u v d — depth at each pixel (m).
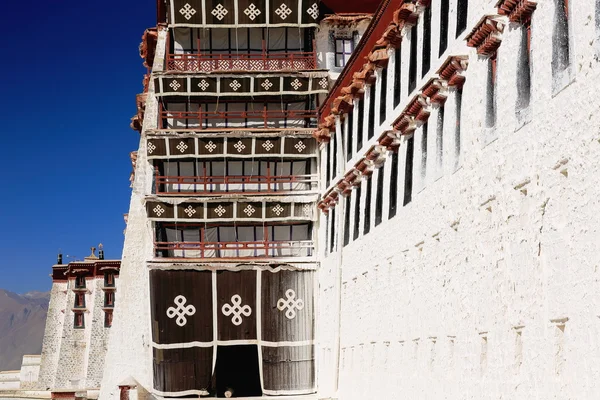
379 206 32.97
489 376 20.62
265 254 48.03
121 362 47.75
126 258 49.09
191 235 48.41
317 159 47.84
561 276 17.03
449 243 24.05
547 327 17.64
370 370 33.25
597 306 15.50
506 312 19.84
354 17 49.53
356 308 36.34
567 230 16.77
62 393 76.75
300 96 49.06
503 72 20.38
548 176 17.69
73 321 85.75
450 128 24.33
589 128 15.91
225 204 47.16
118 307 48.41
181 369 45.94
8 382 98.25
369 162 33.88
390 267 31.14
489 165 21.14
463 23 23.62
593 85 15.78
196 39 50.31
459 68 23.20
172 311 46.16
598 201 15.54
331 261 42.62
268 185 48.16
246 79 48.06
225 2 49.19
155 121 50.81
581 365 16.09
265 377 46.12
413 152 28.30
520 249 19.17
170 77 47.84
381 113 33.12
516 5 19.16
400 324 29.06
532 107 18.56
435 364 25.08
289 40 50.56
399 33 30.30
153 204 46.94
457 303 23.20
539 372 17.97
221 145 47.44
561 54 17.25
